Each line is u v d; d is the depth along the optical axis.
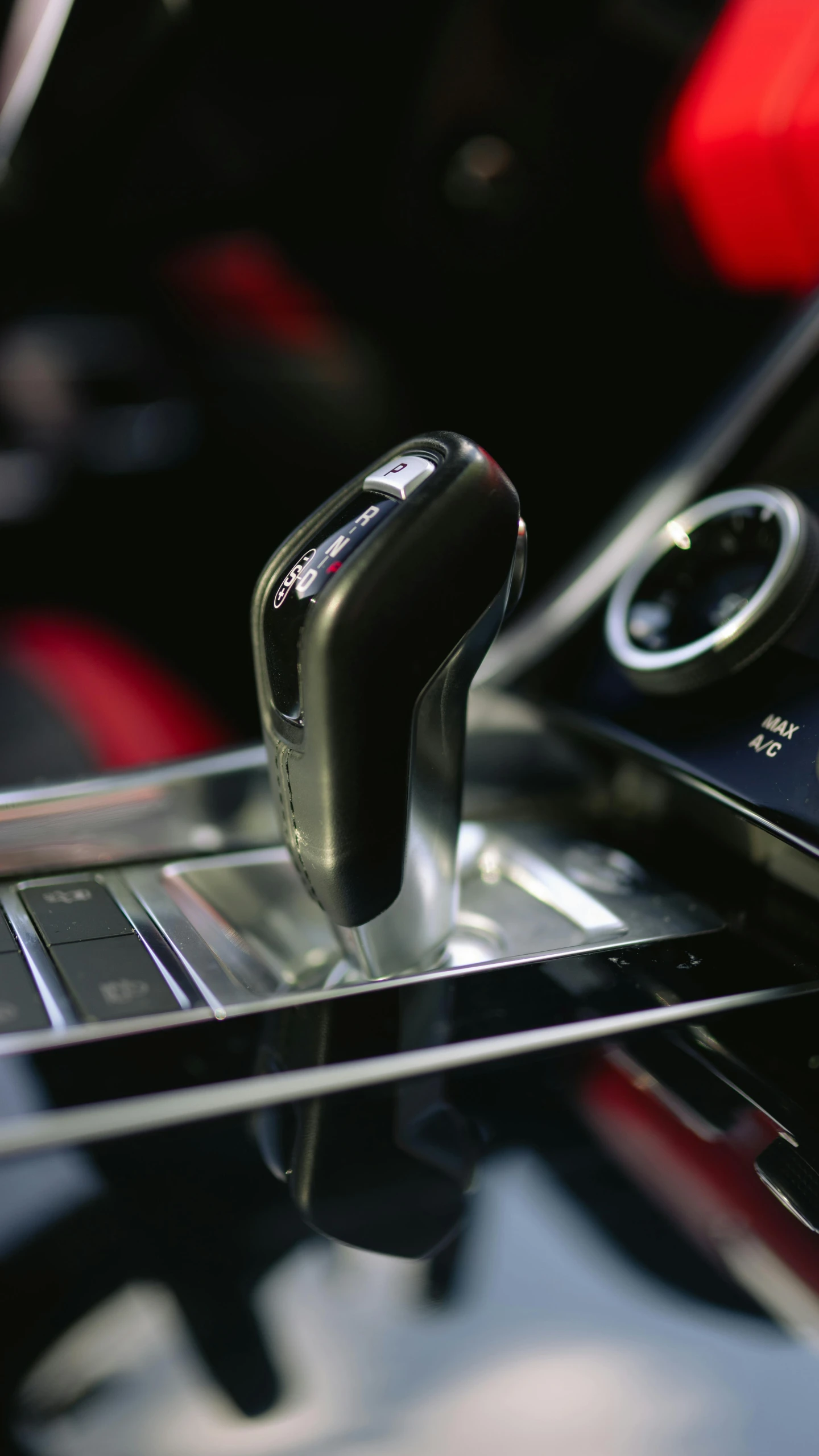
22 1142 0.29
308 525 0.35
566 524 0.91
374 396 1.02
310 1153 0.29
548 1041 0.33
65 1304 0.26
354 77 0.85
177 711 0.70
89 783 0.43
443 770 0.35
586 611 0.48
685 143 0.58
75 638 0.79
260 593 0.35
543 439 1.02
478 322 0.99
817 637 0.41
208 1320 0.26
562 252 0.91
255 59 0.84
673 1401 0.25
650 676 0.43
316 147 0.91
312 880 0.35
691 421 0.95
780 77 0.52
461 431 1.04
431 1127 0.30
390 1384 0.25
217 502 0.99
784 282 0.61
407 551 0.32
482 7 0.79
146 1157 0.29
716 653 0.42
